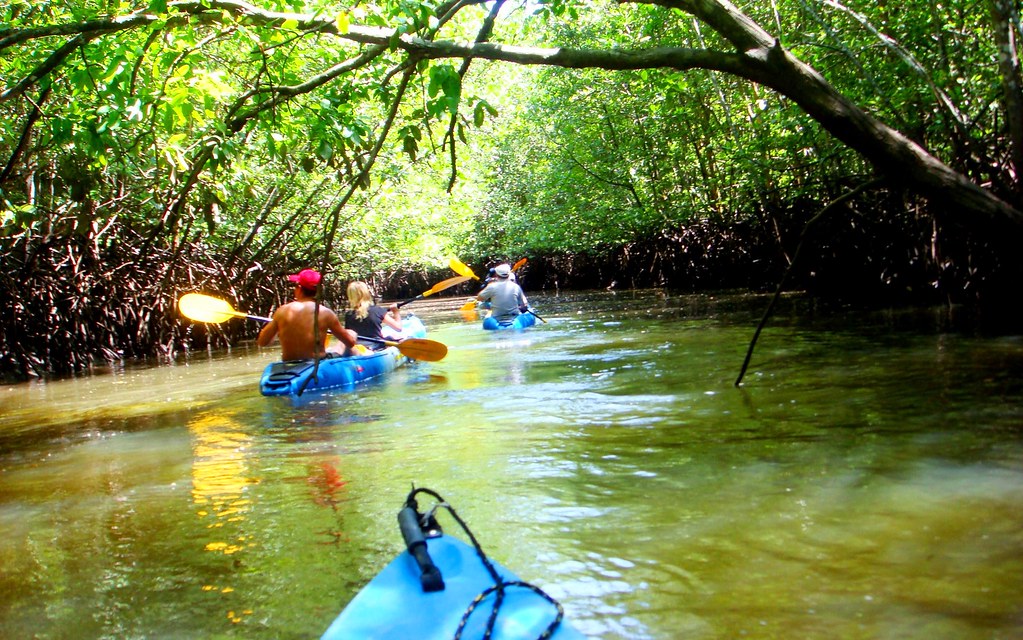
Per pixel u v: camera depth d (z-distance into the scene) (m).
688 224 22.81
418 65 6.24
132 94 6.67
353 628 2.24
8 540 3.86
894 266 12.79
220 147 6.41
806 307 12.84
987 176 9.19
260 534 3.70
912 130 10.31
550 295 26.89
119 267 14.35
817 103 5.48
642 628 2.57
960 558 2.92
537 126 25.25
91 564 3.47
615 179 23.34
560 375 7.92
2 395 10.20
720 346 9.12
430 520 2.73
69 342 13.42
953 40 10.70
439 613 2.29
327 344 10.45
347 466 4.86
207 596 3.04
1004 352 7.19
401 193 19.73
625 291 25.08
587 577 2.97
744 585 2.82
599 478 4.19
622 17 16.59
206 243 16.77
